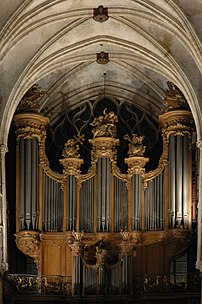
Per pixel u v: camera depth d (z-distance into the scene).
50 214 38.78
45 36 36.41
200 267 34.97
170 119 39.19
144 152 39.62
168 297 36.78
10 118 36.69
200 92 36.25
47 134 41.62
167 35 35.97
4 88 36.66
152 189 38.81
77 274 37.53
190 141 39.06
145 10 34.56
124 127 41.69
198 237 35.44
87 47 37.75
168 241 38.19
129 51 38.41
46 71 37.91
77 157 39.12
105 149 39.16
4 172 36.25
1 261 35.59
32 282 37.75
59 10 34.91
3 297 36.81
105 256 37.47
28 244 38.41
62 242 38.53
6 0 33.28
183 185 38.47
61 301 37.53
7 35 33.69
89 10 35.34
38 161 39.22
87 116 41.94
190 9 33.38
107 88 41.69
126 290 37.28
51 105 41.56
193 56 33.91
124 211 38.72
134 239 38.19
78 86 41.44
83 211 38.75
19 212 38.66
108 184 38.91
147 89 41.22
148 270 38.16
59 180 39.03
